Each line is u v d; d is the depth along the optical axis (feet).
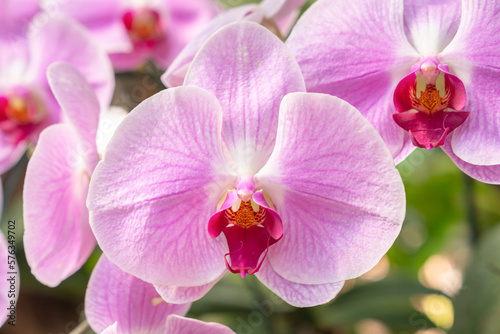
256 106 1.20
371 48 1.25
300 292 1.22
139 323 1.26
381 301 1.60
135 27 1.73
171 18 1.76
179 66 1.25
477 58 1.24
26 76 1.70
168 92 1.18
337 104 1.17
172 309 1.27
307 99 1.17
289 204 1.23
